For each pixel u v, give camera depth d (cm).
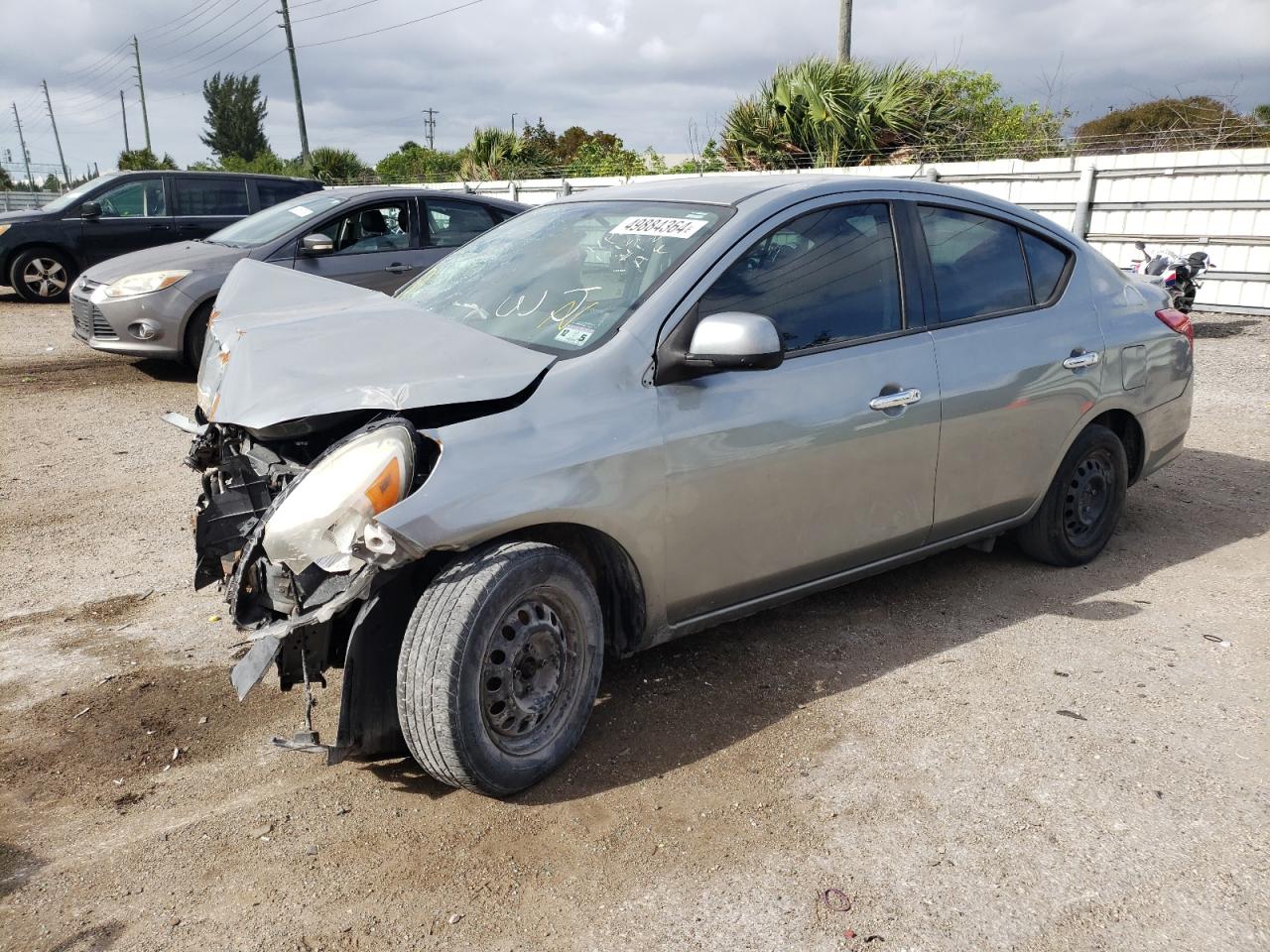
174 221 1320
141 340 826
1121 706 334
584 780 292
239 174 1361
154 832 268
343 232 849
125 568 451
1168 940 231
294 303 374
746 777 293
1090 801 282
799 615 405
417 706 260
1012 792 286
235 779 293
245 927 234
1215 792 287
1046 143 1475
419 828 270
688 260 321
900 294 372
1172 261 1117
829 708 332
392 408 264
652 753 306
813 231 352
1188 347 486
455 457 265
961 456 385
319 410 268
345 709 262
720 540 321
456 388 275
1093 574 451
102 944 228
